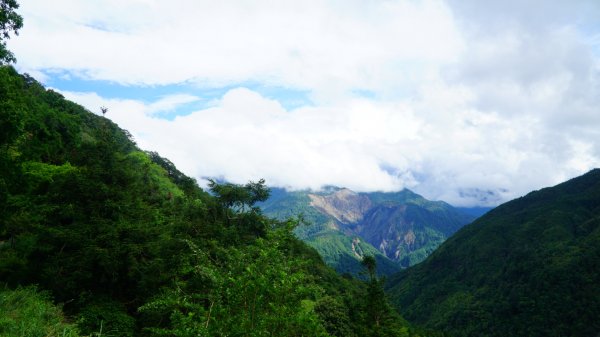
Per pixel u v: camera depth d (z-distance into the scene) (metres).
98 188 20.12
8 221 17.94
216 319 7.71
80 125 64.69
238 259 8.72
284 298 8.23
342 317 29.31
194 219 28.05
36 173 22.22
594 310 117.50
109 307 17.38
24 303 12.34
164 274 19.47
